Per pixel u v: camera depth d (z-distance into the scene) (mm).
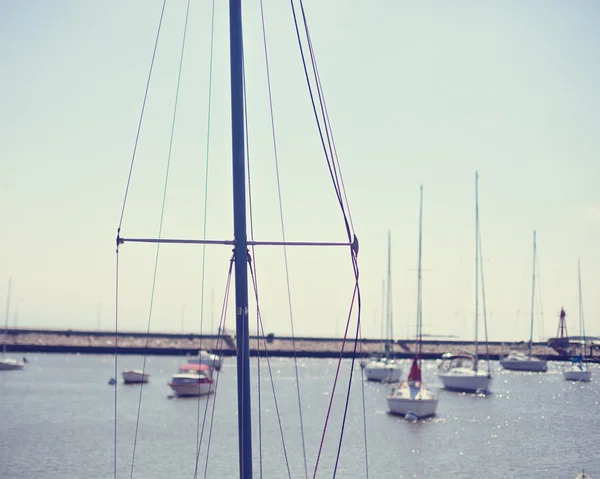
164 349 151750
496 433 47500
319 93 13938
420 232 71500
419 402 55469
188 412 59219
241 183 12031
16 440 43844
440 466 36656
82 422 52438
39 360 132625
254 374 115500
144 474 34469
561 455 39531
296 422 53938
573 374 88875
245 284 11984
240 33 12031
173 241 12586
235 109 12000
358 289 12688
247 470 11664
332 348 164625
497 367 120938
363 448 41812
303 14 13938
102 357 144750
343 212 13461
